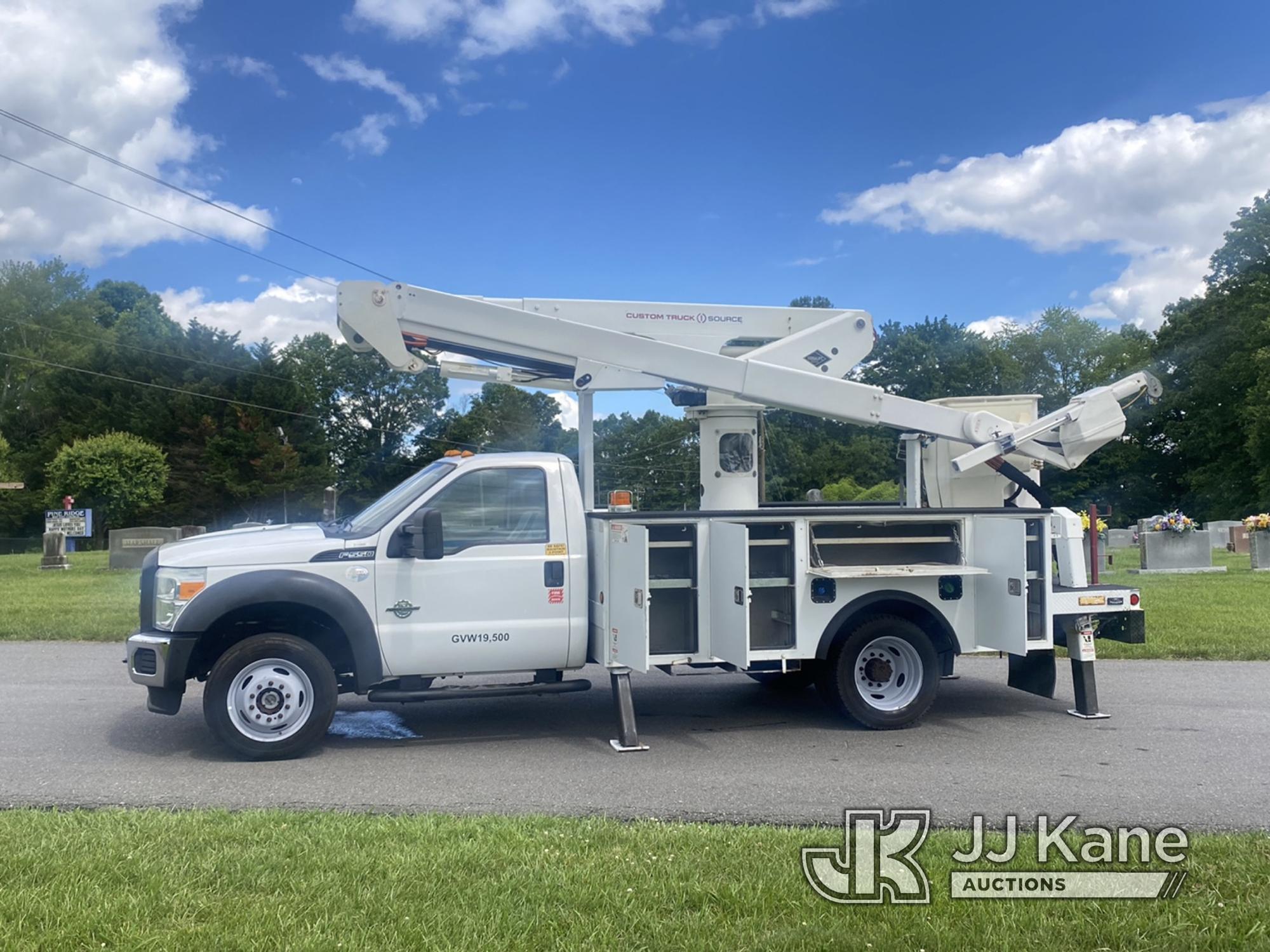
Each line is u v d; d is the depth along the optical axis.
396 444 73.81
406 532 7.12
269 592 6.85
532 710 8.73
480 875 4.34
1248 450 47.91
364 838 4.84
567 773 6.56
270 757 6.88
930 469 9.33
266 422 56.22
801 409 8.78
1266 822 5.43
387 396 72.94
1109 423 8.98
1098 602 8.35
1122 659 11.08
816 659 7.96
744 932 3.79
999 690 9.60
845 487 37.91
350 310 7.97
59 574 22.56
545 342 8.27
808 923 3.87
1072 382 70.50
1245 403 49.53
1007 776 6.46
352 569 7.08
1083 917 3.96
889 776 6.47
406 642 7.16
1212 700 8.96
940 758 6.97
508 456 7.58
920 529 8.18
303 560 7.02
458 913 3.91
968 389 64.12
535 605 7.41
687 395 9.16
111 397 56.69
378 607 7.11
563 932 3.78
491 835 4.92
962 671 10.65
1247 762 6.82
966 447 9.28
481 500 7.43
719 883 4.26
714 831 5.04
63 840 4.72
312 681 6.94
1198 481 53.44
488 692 7.29
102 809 5.50
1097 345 69.94
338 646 7.39
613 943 3.68
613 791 6.09
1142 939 3.76
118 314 77.31
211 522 54.84
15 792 5.95
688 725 8.12
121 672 10.14
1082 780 6.36
